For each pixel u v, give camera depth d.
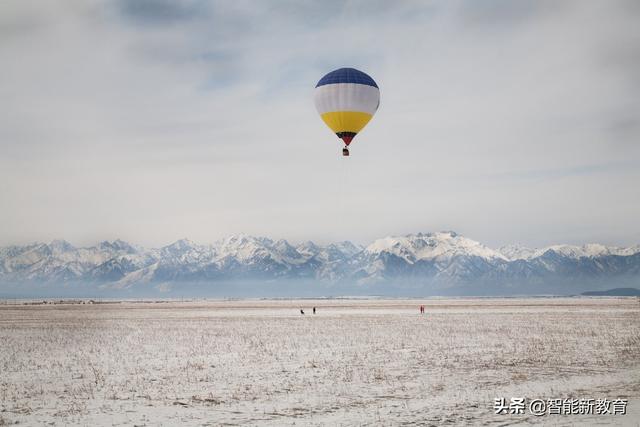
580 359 31.03
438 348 37.22
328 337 46.75
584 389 22.23
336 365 29.36
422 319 76.25
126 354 35.12
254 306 171.50
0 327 63.28
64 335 50.81
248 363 30.39
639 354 33.12
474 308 129.00
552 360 30.69
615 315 83.81
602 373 26.17
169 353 35.47
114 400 20.89
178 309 139.00
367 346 38.94
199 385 23.75
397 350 36.25
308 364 29.77
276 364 29.92
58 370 28.50
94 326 64.69
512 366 28.56
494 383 23.69
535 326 58.72
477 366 28.62
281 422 17.36
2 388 23.56
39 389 23.25
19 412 19.12
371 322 69.75
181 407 19.62
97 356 34.19
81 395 21.88
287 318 83.94
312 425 16.95
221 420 17.73
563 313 92.50
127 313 108.69
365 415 18.12
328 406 19.50
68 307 156.00
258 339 45.28
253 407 19.48
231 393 21.98
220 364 30.11
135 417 18.27
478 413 18.31
